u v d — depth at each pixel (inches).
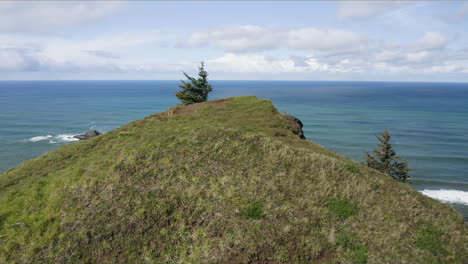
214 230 433.4
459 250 435.2
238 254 394.6
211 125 861.8
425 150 3100.4
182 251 406.3
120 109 6338.6
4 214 513.7
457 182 2249.0
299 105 7357.3
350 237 429.7
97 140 966.4
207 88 2143.2
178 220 455.8
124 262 398.9
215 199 492.4
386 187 580.4
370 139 3636.8
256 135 738.2
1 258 416.8
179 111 1247.5
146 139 831.1
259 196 499.2
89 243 426.3
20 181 721.0
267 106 1250.0
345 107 6953.7
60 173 697.0
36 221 480.7
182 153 637.3
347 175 590.9
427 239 441.1
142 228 443.2
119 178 552.4
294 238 421.1
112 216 466.0
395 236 438.9
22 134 3710.6
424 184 2220.7
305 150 703.1
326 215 470.0
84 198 514.0
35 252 420.8
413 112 6097.4
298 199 502.9
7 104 7106.3
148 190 516.4
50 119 4867.1
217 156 631.2
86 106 6879.9
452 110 6461.6
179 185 529.0
